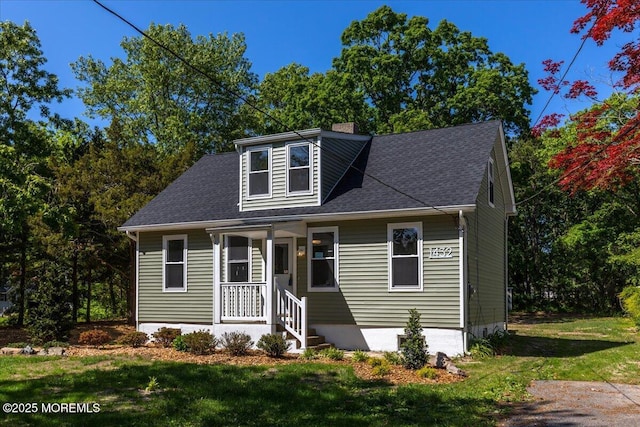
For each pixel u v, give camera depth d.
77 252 23.62
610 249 30.62
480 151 16.45
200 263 18.31
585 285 35.28
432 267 14.86
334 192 16.95
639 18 12.48
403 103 32.09
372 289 15.59
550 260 36.22
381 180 16.69
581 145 16.28
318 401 8.98
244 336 14.18
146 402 8.88
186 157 24.41
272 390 9.69
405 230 15.34
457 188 14.95
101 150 26.30
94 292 35.78
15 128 26.38
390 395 9.34
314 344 15.37
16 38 26.42
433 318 14.72
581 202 35.34
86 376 10.77
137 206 21.78
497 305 18.86
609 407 8.66
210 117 35.47
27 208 15.47
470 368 12.34
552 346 16.70
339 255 16.12
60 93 27.84
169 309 18.72
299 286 16.66
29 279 25.64
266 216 16.97
